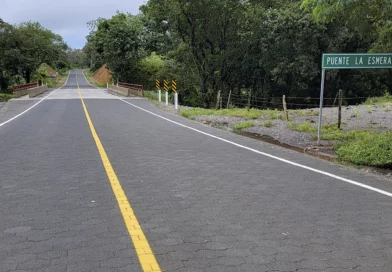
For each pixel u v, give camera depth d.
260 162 8.75
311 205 5.75
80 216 5.15
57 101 27.84
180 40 40.44
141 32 51.50
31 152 9.57
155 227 4.80
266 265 3.86
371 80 40.00
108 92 41.25
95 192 6.22
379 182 7.19
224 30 37.31
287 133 13.80
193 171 7.75
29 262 3.87
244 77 43.03
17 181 6.87
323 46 36.44
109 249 4.17
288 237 4.57
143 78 53.97
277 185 6.82
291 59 37.25
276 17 36.47
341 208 5.64
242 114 19.42
